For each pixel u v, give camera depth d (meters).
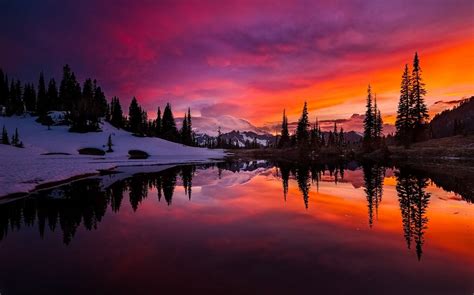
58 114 94.81
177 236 9.41
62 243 8.98
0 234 10.02
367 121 62.88
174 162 52.84
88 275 6.62
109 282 6.27
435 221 10.80
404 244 8.41
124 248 8.39
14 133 76.25
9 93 106.88
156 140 93.25
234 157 79.19
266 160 62.38
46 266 7.22
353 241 8.68
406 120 52.69
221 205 14.39
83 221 11.61
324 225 10.48
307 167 38.88
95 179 26.22
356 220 11.09
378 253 7.70
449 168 29.84
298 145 84.62
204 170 37.41
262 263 7.09
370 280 6.17
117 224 11.05
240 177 28.11
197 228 10.30
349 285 5.96
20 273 6.84
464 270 6.64
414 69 51.38
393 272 6.56
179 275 6.48
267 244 8.49
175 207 14.06
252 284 6.02
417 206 13.38
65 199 16.39
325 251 7.88
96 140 79.06
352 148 77.00
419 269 6.71
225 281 6.18
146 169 38.16
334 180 23.80
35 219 12.05
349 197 15.98
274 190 19.06
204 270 6.73
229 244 8.55
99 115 96.06
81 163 40.59
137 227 10.58
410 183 20.66
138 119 101.44
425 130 52.50
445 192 16.83
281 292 5.66
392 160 45.84
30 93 106.94
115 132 92.88
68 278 6.51
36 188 19.89
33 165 33.69
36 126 85.50
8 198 16.62
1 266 7.26
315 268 6.79
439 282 6.09
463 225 10.24
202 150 97.50
